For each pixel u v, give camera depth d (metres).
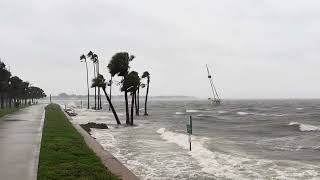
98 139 29.41
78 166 13.30
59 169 12.71
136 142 27.53
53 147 17.61
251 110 110.19
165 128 41.59
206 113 90.38
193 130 42.06
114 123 50.41
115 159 15.78
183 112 96.69
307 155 22.33
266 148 25.62
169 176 15.58
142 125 47.22
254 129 43.66
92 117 63.53
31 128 28.66
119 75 47.78
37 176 11.65
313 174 16.42
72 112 74.69
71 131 26.61
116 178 11.84
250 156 21.59
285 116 75.00
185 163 18.56
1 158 14.80
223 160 19.72
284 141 30.48
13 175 11.72
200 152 22.28
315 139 32.09
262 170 17.20
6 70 61.91
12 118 41.56
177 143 26.83
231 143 28.52
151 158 20.11
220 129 43.66
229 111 103.31
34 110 65.81
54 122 34.88
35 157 15.04
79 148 17.77
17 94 94.50
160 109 121.56
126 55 47.25
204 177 15.48
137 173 16.17
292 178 15.62
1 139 21.30
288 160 20.17
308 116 73.75
